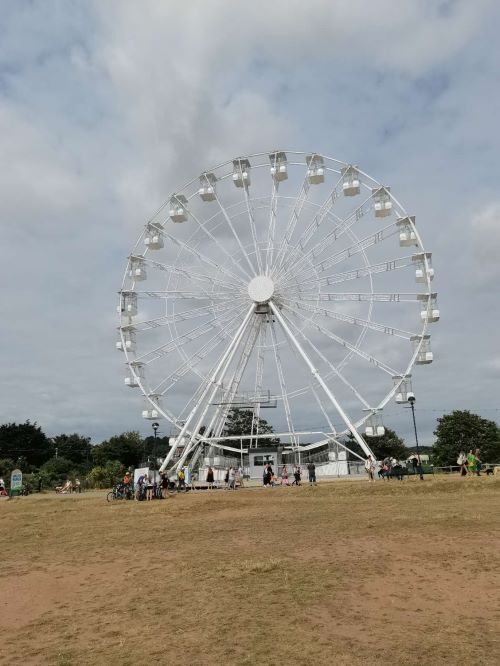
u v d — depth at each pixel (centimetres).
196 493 3822
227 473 4497
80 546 1827
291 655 834
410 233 4606
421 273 4562
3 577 1417
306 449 4703
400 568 1320
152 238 5125
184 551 1638
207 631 944
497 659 807
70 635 964
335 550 1534
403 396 4453
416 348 4497
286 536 1802
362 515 2214
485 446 9312
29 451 11500
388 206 4616
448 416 9625
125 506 3086
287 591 1152
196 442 4897
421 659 812
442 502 2525
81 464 11644
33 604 1175
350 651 845
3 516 2889
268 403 4881
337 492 3225
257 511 2602
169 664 816
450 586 1170
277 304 4881
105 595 1206
